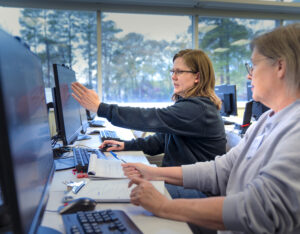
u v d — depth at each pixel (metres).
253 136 0.85
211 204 0.66
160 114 1.33
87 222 0.61
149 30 4.29
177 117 1.31
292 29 0.69
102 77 4.20
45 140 0.78
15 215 0.40
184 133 1.34
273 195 0.58
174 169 1.00
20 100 0.51
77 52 4.07
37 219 0.51
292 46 0.67
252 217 0.59
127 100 4.30
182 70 1.45
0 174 0.39
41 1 3.83
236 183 0.80
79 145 1.70
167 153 1.49
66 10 3.97
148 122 1.31
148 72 4.32
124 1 3.96
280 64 0.70
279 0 4.31
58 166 1.17
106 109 1.33
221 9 4.41
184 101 1.39
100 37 4.11
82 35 4.07
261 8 4.40
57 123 1.45
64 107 1.28
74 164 1.18
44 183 0.67
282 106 0.74
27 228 0.45
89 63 4.13
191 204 0.68
